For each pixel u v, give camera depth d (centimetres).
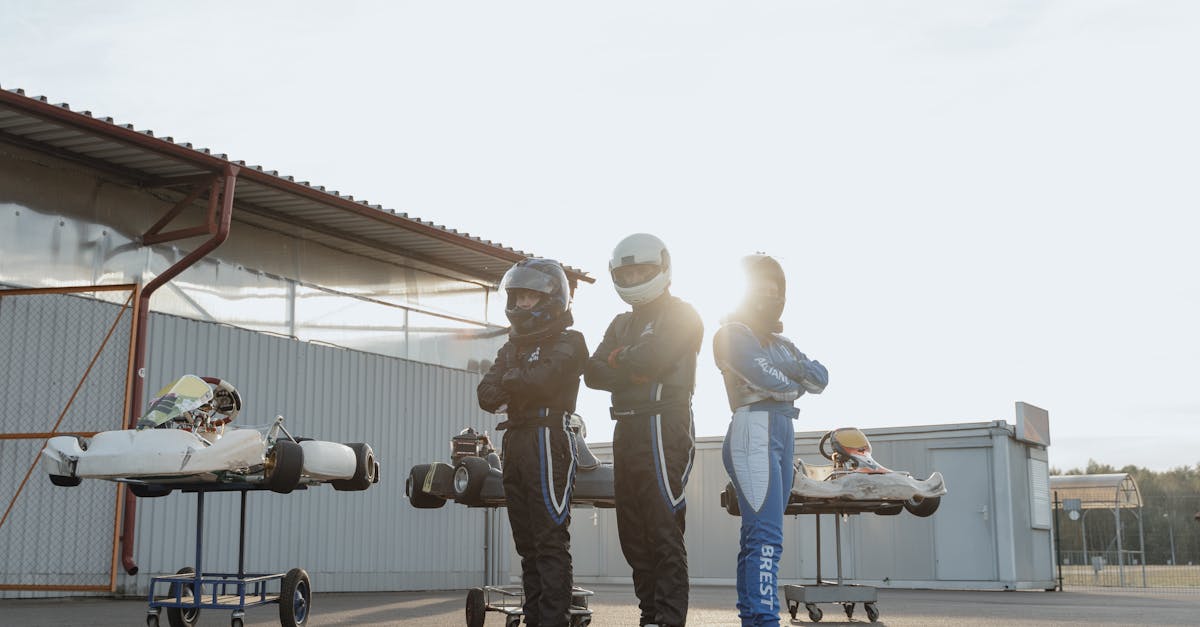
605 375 484
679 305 482
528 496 488
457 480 728
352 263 1358
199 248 1054
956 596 1369
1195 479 7638
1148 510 2884
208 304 1180
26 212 1033
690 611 967
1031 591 1641
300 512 1236
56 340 1030
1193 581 2245
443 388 1443
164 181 1120
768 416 464
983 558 1622
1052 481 2536
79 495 1028
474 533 1461
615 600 1145
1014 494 1648
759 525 456
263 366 1205
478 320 1528
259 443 602
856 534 1716
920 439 1697
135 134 977
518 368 489
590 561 1895
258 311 1233
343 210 1194
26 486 998
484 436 804
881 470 873
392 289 1406
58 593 1006
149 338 1091
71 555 1018
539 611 491
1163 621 866
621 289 479
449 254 1420
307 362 1259
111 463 597
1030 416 1708
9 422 994
